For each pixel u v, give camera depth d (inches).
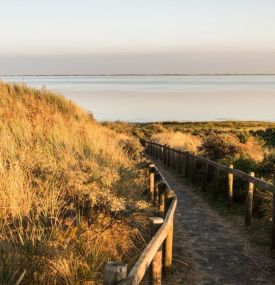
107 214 247.6
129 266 221.9
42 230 211.5
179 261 264.2
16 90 685.9
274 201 285.3
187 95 6998.0
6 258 184.9
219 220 376.8
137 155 612.7
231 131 1740.9
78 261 196.5
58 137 426.0
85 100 5226.4
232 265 260.8
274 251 284.2
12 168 272.8
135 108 4180.6
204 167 526.9
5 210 233.6
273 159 486.3
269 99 6003.9
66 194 266.7
